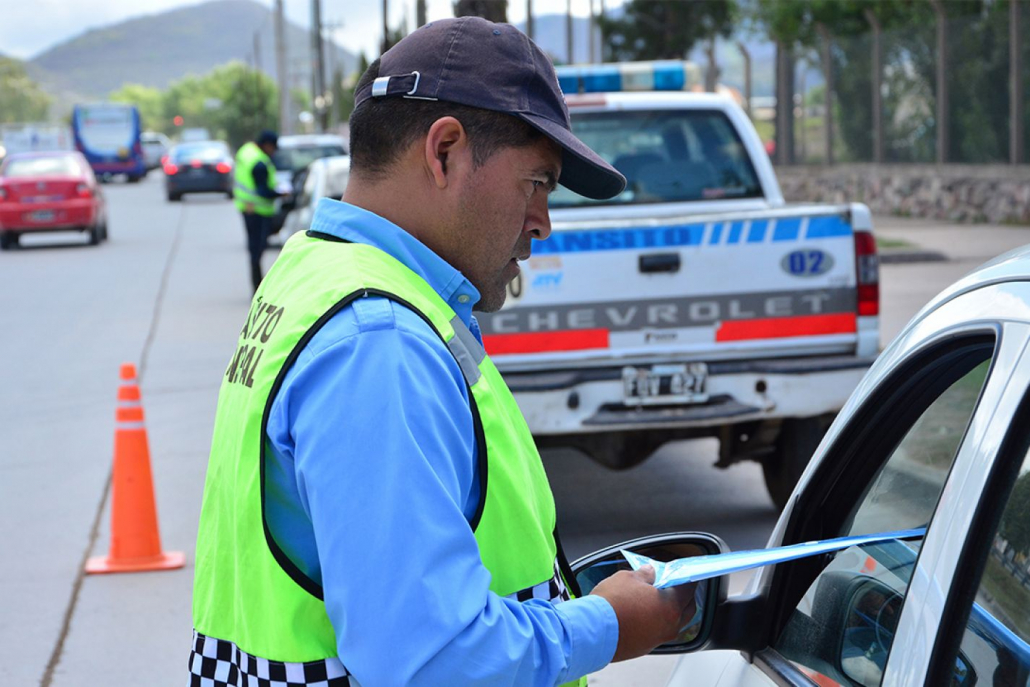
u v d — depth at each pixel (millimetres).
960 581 1275
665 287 4918
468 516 1335
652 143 6129
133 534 5176
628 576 1438
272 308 1411
